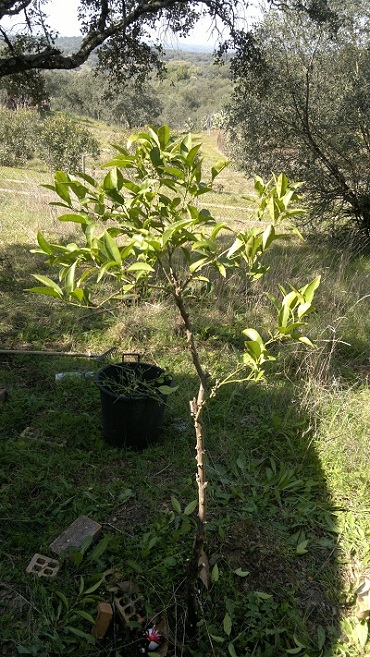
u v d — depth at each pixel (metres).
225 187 18.20
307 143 9.53
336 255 8.82
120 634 2.42
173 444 3.69
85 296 1.84
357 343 5.26
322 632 2.51
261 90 9.29
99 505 3.08
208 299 5.93
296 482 3.38
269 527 3.06
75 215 1.76
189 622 2.46
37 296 5.98
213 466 3.55
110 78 9.09
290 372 4.67
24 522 2.93
